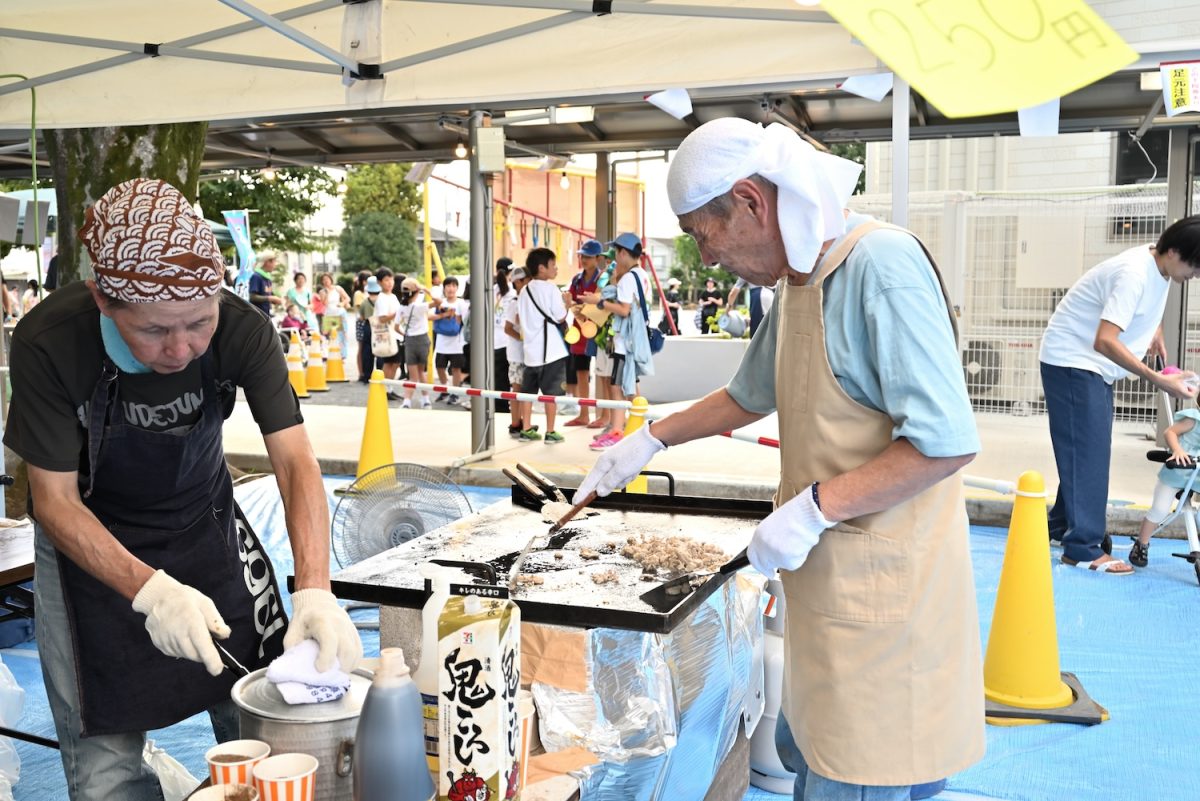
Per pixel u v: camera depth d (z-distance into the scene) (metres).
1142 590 5.35
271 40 4.84
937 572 1.91
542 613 2.04
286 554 5.89
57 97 5.15
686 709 2.38
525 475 2.95
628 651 2.13
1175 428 5.58
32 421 1.97
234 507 2.40
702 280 34.16
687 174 1.82
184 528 2.21
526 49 4.66
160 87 5.03
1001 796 3.30
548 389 9.26
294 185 24.50
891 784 1.93
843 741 1.94
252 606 2.38
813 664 1.98
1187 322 8.83
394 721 1.48
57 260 5.93
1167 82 4.04
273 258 16.61
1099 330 5.27
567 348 10.12
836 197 1.83
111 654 2.14
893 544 1.88
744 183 1.80
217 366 2.11
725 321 14.66
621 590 2.15
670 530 2.68
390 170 37.09
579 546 2.51
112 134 5.66
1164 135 10.68
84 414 1.99
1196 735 3.73
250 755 1.55
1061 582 5.48
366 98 4.85
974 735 2.01
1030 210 9.56
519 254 17.20
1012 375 9.80
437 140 10.38
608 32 4.57
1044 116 4.27
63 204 5.81
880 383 1.82
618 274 8.89
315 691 1.63
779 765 3.29
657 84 4.55
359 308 16.12
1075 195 9.45
